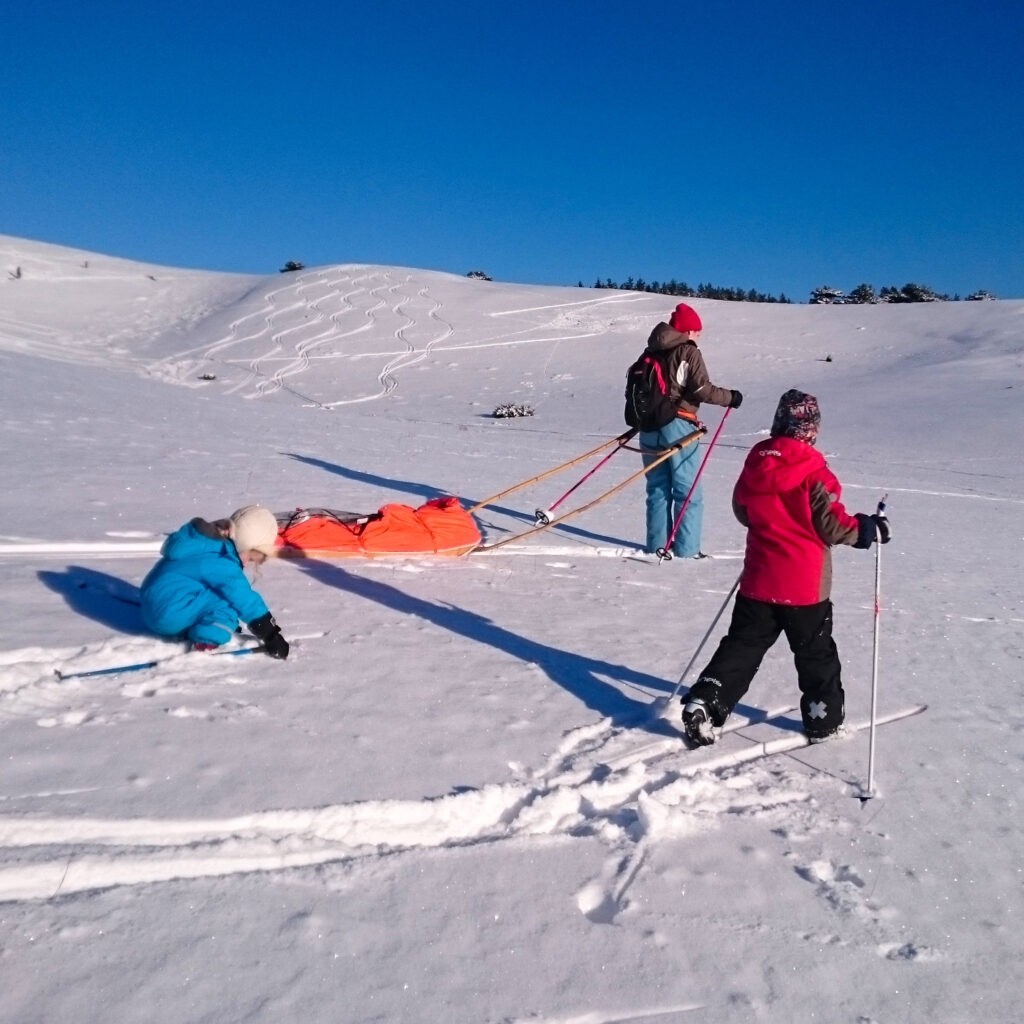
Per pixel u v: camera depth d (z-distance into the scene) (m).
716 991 2.72
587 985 2.67
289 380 41.03
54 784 3.31
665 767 4.17
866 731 4.79
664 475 8.81
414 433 20.42
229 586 4.79
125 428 14.02
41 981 2.39
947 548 10.58
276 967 2.56
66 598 5.53
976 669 5.85
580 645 5.72
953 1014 2.74
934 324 49.56
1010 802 4.07
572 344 48.62
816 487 4.39
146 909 2.73
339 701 4.42
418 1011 2.47
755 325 52.81
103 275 64.88
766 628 4.56
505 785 3.73
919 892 3.35
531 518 10.49
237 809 3.28
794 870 3.42
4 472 9.47
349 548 7.41
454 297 60.16
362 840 3.30
